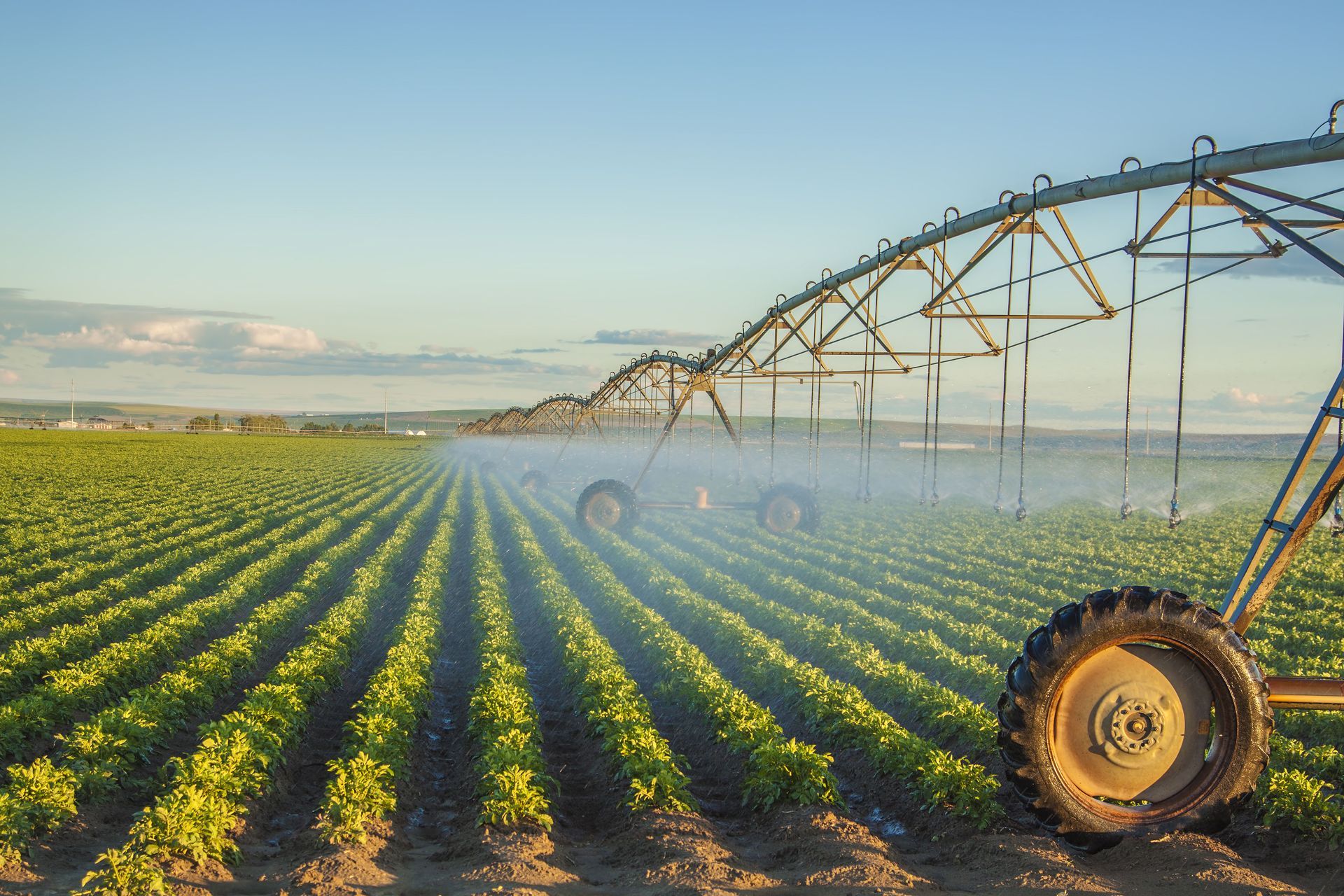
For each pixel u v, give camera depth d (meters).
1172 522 13.23
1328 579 27.98
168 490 61.22
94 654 17.88
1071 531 43.53
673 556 31.50
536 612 23.86
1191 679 8.80
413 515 45.34
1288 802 9.34
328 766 10.98
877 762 11.82
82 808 10.02
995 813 9.98
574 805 11.28
